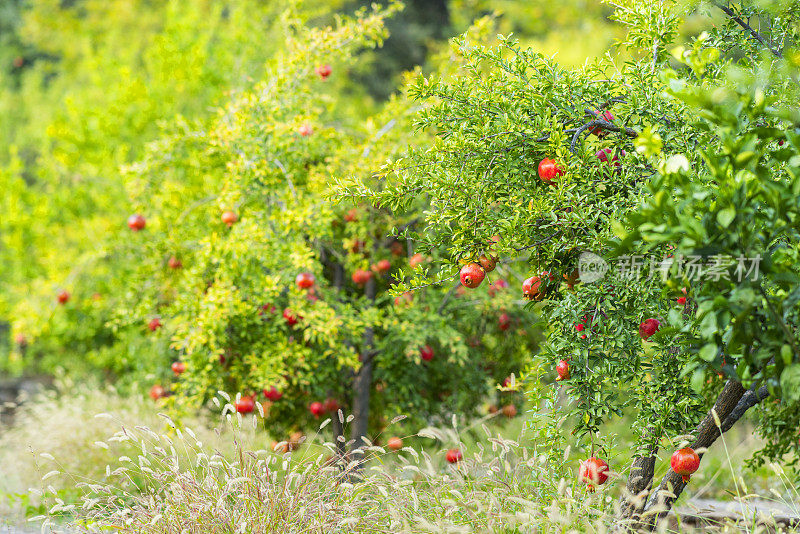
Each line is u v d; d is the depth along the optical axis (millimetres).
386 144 10625
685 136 6129
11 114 24672
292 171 10445
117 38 20656
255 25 14797
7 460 12320
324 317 10125
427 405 12234
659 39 6812
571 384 6555
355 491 7035
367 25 10805
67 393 15445
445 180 6332
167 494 6910
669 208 4750
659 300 6230
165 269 12039
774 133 4828
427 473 6938
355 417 11859
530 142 6383
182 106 16391
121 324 12188
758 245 4797
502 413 12539
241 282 10516
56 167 18094
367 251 11547
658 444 6551
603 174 6238
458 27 21484
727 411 6605
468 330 12461
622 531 6023
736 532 6660
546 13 22125
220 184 11602
